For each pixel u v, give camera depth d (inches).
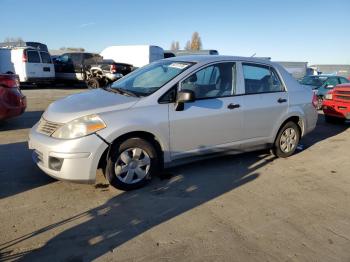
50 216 148.4
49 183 181.9
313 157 251.1
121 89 197.8
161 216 152.0
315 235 140.3
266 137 229.0
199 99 195.2
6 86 294.2
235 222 148.6
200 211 157.8
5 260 117.3
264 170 217.3
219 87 204.5
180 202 166.6
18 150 237.8
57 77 834.8
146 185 184.2
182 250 126.6
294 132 246.1
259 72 225.5
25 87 782.5
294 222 150.5
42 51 732.0
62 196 167.9
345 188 192.5
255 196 176.7
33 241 129.3
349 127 376.5
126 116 170.4
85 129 161.9
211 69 201.5
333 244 134.0
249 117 214.5
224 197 173.9
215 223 147.2
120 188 175.0
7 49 715.4
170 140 184.2
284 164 231.3
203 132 195.5
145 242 131.1
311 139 312.8
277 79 235.0
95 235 135.0
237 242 133.0
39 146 167.6
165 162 186.5
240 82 213.2
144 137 179.3
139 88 192.9
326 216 157.2
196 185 187.9
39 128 177.3
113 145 169.9
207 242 132.3
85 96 192.7
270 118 226.2
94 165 163.9
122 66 735.1
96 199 166.4
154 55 874.1
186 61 203.9
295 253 127.2
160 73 200.8
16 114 302.7
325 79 565.6
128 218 149.3
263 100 221.5
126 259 120.4
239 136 213.5
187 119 187.3
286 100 234.2
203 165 220.8
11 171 197.2
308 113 249.3
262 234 139.6
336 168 227.1
